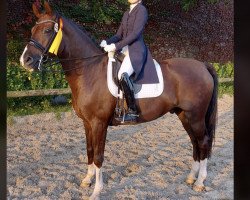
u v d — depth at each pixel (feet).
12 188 9.29
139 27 8.50
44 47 8.22
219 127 18.15
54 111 18.69
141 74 9.00
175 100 9.39
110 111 8.75
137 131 16.87
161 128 17.71
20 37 25.82
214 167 11.43
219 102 24.57
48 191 9.24
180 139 15.48
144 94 8.99
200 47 35.88
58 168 11.16
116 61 8.80
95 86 8.59
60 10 29.76
